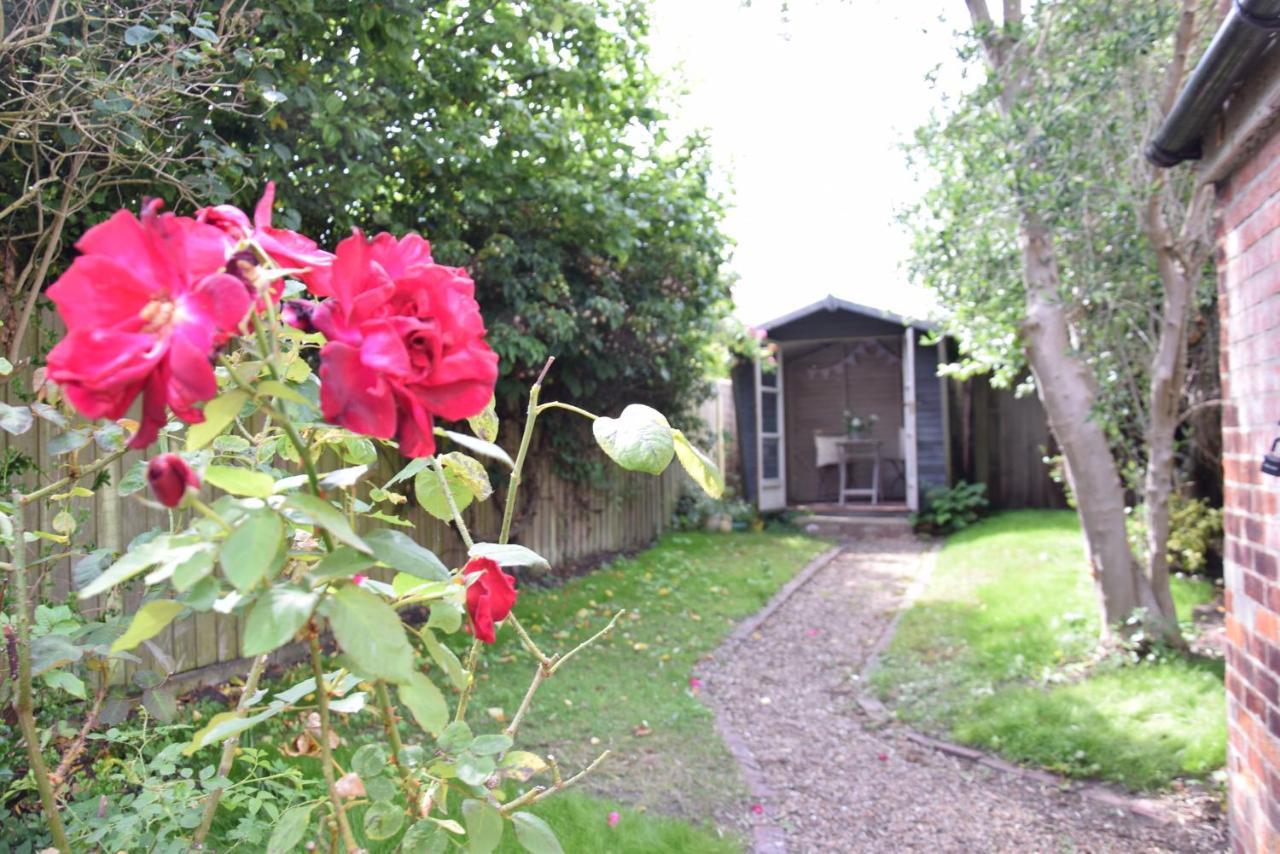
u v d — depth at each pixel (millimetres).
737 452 11117
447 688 3885
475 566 935
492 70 4641
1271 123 2096
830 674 4836
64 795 1595
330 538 766
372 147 3824
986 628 5188
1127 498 7883
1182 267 4391
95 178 2859
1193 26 3809
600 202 5105
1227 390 2580
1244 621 2410
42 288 2996
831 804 3248
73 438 1102
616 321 5742
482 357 684
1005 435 10570
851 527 10242
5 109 2609
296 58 3559
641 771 3389
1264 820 2213
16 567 1011
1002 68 4441
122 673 1682
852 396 12633
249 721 874
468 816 918
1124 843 2924
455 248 4586
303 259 736
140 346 581
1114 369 5078
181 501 627
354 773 896
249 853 2023
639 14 5051
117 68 2602
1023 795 3314
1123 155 4211
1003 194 4586
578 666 4562
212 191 2773
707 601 6293
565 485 7230
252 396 684
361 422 656
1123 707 3828
